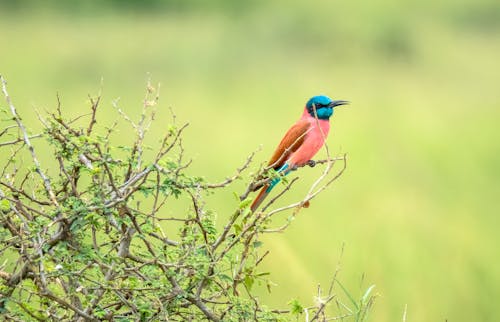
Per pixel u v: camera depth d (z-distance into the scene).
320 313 7.13
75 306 6.05
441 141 20.48
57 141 6.12
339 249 11.14
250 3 46.16
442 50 39.00
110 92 27.50
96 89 27.98
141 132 6.14
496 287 10.50
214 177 14.68
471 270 10.91
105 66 32.59
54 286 6.15
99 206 5.87
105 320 6.14
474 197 15.42
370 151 18.28
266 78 32.44
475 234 12.63
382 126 22.70
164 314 5.90
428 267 10.93
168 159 5.94
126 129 15.18
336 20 41.66
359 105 26.80
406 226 12.73
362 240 11.70
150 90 6.25
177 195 5.95
